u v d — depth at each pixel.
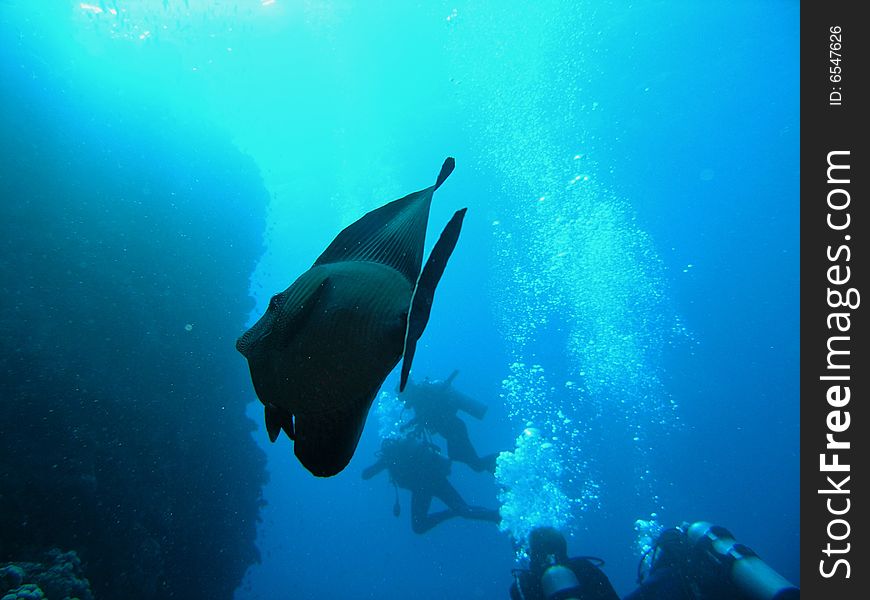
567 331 23.81
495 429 24.78
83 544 4.88
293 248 27.12
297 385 0.45
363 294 0.48
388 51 18.20
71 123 7.02
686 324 32.25
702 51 20.98
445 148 23.53
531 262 25.31
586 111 22.67
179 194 8.31
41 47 7.11
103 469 5.35
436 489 9.55
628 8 17.70
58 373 5.18
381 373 0.44
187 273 7.95
